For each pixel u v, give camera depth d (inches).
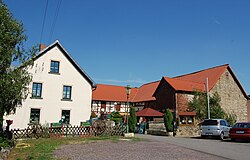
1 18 533.0
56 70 1092.5
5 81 514.0
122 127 943.0
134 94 1964.8
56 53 1101.1
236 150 547.2
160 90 1566.2
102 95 1803.6
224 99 1552.7
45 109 1034.7
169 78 1537.9
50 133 852.0
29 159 418.3
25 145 606.5
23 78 563.2
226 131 895.1
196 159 421.4
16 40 554.6
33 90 1027.3
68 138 804.0
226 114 1381.6
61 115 1063.6
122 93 1919.3
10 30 544.7
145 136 1002.1
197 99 1387.8
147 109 1349.7
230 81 1620.3
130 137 861.8
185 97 1440.7
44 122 1022.4
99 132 916.0
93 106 1728.6
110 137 840.3
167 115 1153.4
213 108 1333.7
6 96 523.8
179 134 1140.5
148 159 415.2
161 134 1160.2
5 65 529.3
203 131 904.3
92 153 477.4
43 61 1066.7
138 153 481.1
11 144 572.4
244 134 740.7
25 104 995.3
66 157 428.8
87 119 1107.9
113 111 1690.5
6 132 639.1
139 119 1514.5
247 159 429.1
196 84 1565.0
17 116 971.9
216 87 1525.6
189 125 1187.3
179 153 487.8
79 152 490.0
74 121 1084.5
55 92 1067.9
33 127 848.3
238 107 1617.9
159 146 603.5
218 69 1640.0
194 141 772.6
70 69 1119.6
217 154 483.8
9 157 454.9
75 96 1107.9
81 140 736.3
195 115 1310.3
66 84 1096.8
